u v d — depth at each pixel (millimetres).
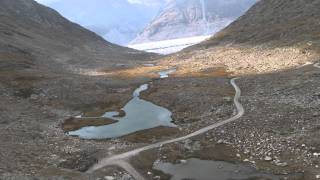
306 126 75000
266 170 61000
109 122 96562
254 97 101000
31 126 90000
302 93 95438
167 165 66250
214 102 101188
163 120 94875
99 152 73625
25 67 150500
